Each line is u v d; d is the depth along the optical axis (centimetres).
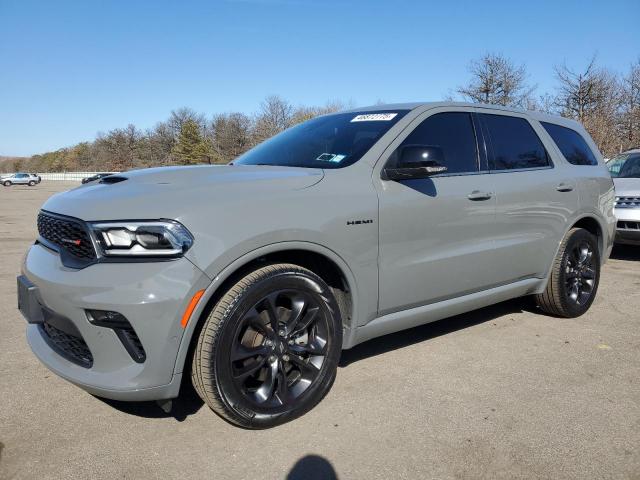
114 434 272
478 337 417
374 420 285
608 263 745
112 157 9338
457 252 352
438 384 330
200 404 304
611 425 281
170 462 248
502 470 242
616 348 395
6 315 477
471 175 367
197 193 255
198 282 240
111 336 240
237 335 257
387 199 312
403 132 338
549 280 442
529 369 354
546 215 418
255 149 405
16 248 909
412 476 237
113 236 239
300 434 271
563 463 247
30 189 4569
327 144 348
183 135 7106
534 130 436
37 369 355
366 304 309
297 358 283
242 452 256
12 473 239
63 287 243
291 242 269
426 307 348
